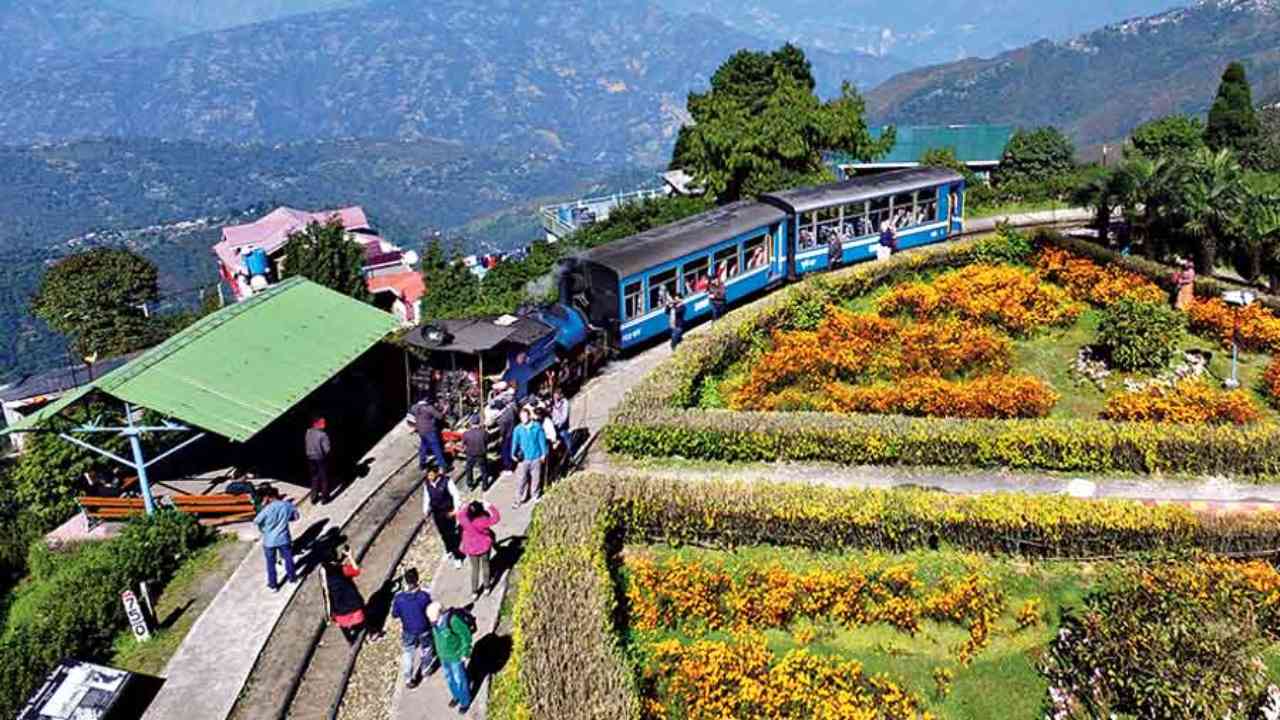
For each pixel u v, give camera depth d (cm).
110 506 2397
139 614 1930
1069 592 2006
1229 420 2666
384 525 2386
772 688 1750
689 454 2553
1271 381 2895
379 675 1856
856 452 2481
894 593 1980
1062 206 5444
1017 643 1911
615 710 1496
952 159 5853
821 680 1783
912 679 1836
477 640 1906
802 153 5503
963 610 1941
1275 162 6488
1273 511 2069
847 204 4122
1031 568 2066
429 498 2128
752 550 2133
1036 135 6538
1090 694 1728
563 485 2198
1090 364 3106
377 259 6894
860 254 4231
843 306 3616
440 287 5481
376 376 3169
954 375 3059
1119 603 1861
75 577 2052
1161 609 1822
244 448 2806
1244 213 3784
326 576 1881
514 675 1692
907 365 3041
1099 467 2419
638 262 3409
